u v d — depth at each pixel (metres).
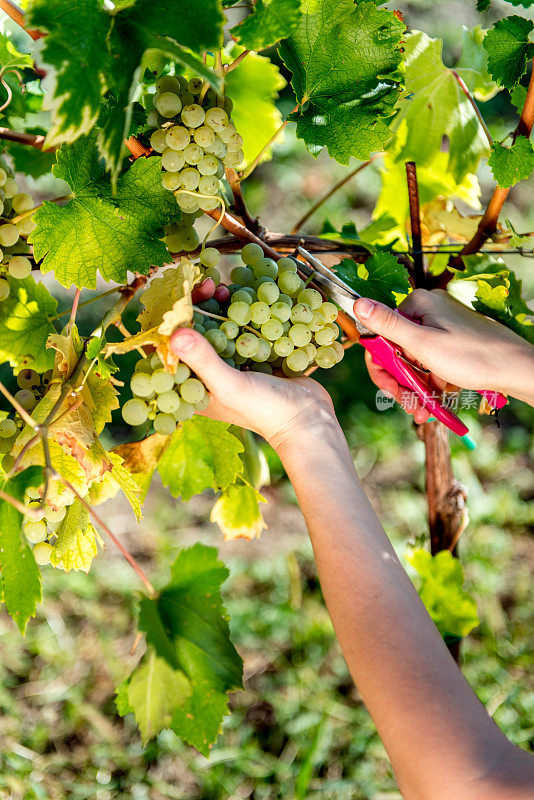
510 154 1.10
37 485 0.83
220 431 1.08
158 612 0.99
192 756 2.16
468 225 1.44
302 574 2.76
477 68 1.40
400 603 0.79
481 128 1.41
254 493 1.28
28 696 2.33
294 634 2.50
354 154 1.01
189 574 1.03
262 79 1.26
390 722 0.73
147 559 2.81
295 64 1.01
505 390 0.99
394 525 2.93
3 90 1.13
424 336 1.00
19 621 0.83
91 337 0.90
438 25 4.16
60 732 2.24
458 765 0.69
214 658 0.99
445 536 1.35
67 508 0.87
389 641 0.76
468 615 1.33
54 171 0.87
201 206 0.91
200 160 0.86
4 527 0.83
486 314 1.10
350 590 0.80
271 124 1.32
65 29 0.71
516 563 2.83
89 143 0.89
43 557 0.89
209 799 2.07
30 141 0.99
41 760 2.15
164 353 0.78
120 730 2.25
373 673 0.75
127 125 0.71
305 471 0.88
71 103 0.72
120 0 0.78
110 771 2.14
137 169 0.89
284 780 2.10
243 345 0.87
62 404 0.85
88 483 0.86
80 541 0.88
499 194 1.15
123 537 2.88
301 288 0.96
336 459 0.89
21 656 2.45
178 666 0.96
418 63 1.30
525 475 3.16
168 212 0.90
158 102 0.85
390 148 1.41
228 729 2.22
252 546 2.86
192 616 1.00
